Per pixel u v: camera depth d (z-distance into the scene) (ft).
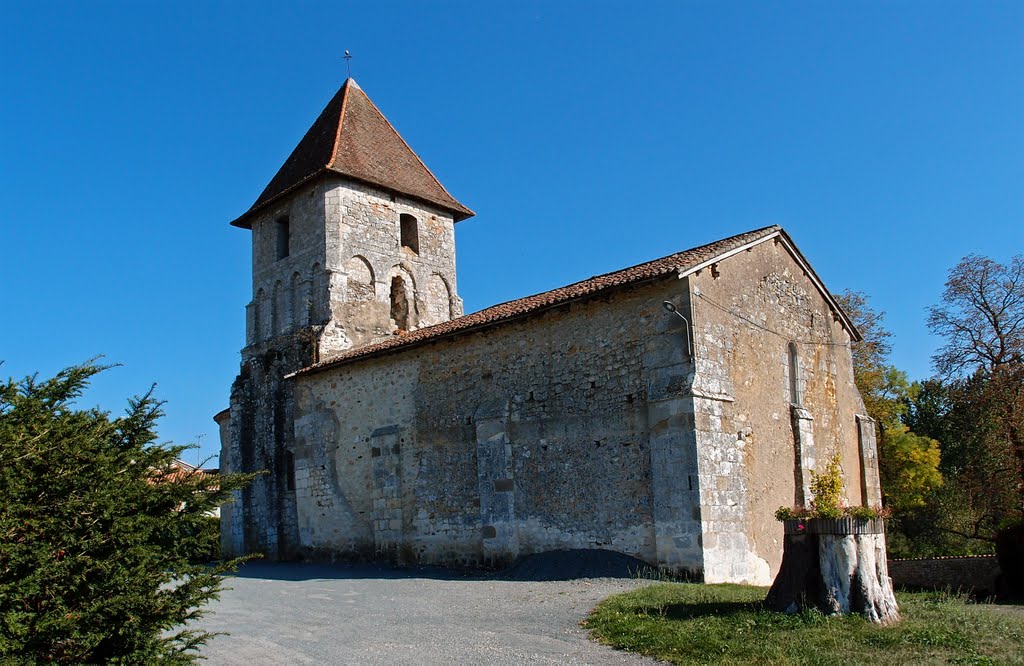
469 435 62.44
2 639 19.26
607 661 28.81
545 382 57.88
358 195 88.58
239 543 83.76
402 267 91.45
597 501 53.62
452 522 62.54
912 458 112.06
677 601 37.45
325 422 75.97
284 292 89.81
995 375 97.81
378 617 40.81
